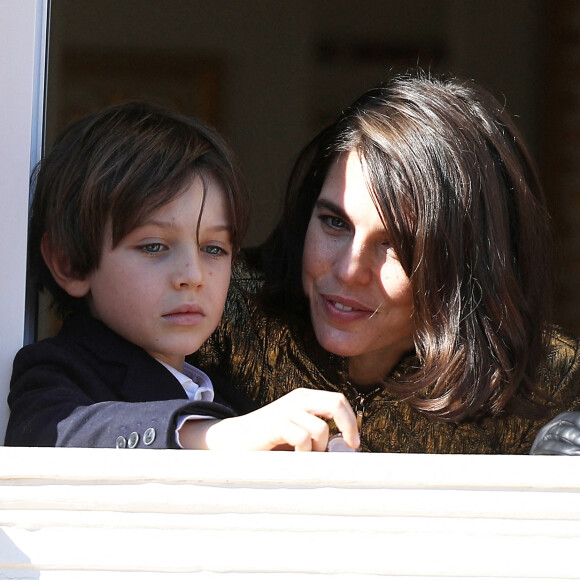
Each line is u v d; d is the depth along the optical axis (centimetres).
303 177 488
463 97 486
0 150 357
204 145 425
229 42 1214
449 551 245
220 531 248
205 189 410
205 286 408
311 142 491
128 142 406
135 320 396
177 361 428
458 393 437
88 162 400
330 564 246
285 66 1233
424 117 448
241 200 428
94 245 395
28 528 250
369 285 436
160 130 420
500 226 457
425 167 430
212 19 1195
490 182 457
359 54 1239
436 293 432
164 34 1185
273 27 1219
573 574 244
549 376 524
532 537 246
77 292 407
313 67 1238
